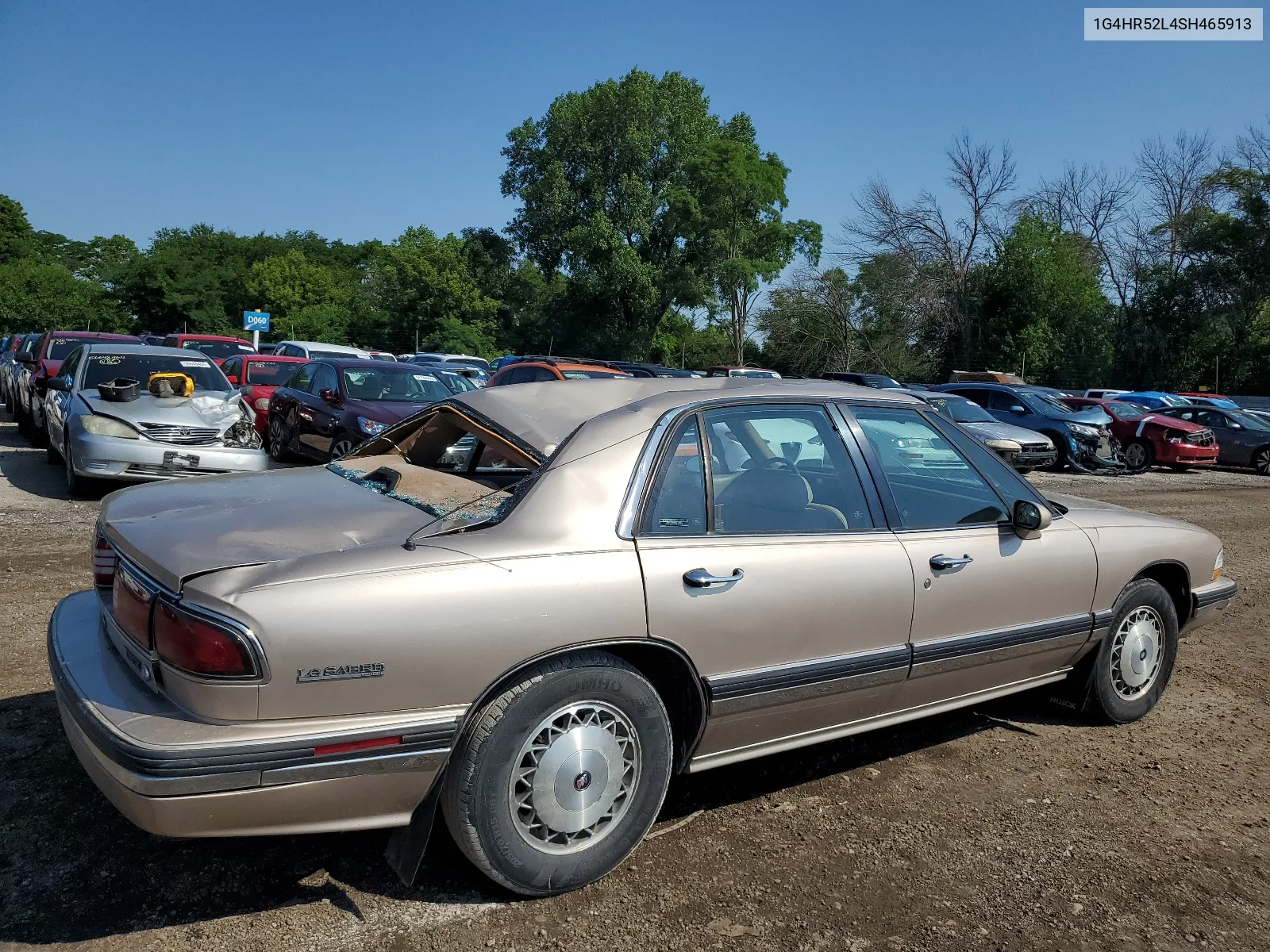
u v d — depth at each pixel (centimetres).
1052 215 4494
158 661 246
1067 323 4428
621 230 5609
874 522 348
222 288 6588
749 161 5281
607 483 291
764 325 4862
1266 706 490
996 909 289
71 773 346
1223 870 318
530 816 273
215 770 229
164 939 256
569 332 5684
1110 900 297
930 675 360
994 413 1903
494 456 380
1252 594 762
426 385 1170
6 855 292
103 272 7756
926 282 4481
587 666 276
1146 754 418
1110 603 425
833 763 397
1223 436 2027
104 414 874
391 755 247
